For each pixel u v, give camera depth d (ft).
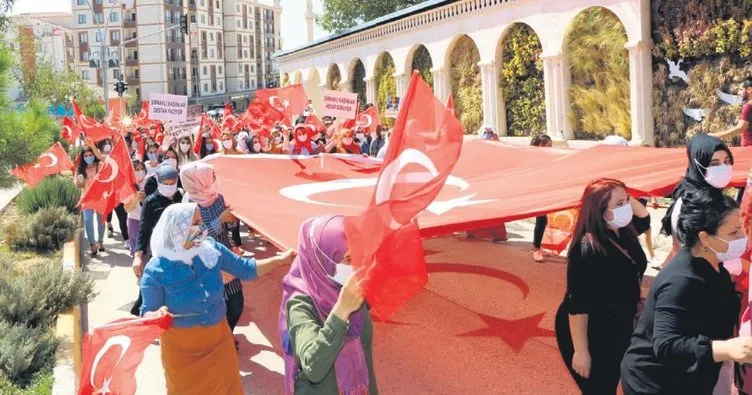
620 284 14.96
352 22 152.35
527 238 40.14
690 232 11.69
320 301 12.07
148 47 356.59
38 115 25.50
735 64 44.11
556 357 22.84
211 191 22.82
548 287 30.04
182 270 16.19
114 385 15.01
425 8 75.72
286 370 12.64
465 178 29.09
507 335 24.93
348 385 12.42
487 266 33.91
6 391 19.77
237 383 17.26
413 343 24.81
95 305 31.68
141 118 97.91
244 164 33.71
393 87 89.66
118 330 14.87
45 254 38.78
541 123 62.59
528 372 21.84
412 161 11.05
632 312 15.17
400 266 11.06
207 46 394.52
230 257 17.35
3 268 32.63
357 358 12.64
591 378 15.21
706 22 45.34
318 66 118.01
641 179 21.99
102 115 174.70
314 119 67.36
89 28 358.02
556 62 57.77
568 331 15.80
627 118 52.65
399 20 83.51
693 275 11.61
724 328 11.87
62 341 23.98
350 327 12.41
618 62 52.80
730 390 13.64
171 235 16.03
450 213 20.36
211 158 34.76
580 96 56.85
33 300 25.86
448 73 75.51
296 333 11.81
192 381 16.55
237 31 422.41
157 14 353.10
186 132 68.39
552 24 57.93
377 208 11.00
